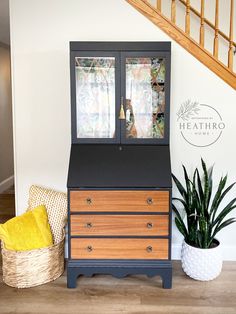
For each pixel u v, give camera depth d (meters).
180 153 2.88
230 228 2.92
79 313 2.21
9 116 5.53
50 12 2.73
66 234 2.90
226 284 2.56
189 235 2.65
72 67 2.50
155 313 2.21
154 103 2.62
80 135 2.64
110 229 2.43
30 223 2.57
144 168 2.46
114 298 2.38
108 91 2.60
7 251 2.46
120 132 2.59
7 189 5.29
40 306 2.28
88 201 2.40
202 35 2.77
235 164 2.88
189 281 2.60
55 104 2.84
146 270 2.46
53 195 2.77
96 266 2.46
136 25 2.75
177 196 2.91
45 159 2.92
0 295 2.40
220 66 2.77
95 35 2.76
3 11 3.38
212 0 3.44
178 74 2.78
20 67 2.79
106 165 2.47
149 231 2.44
